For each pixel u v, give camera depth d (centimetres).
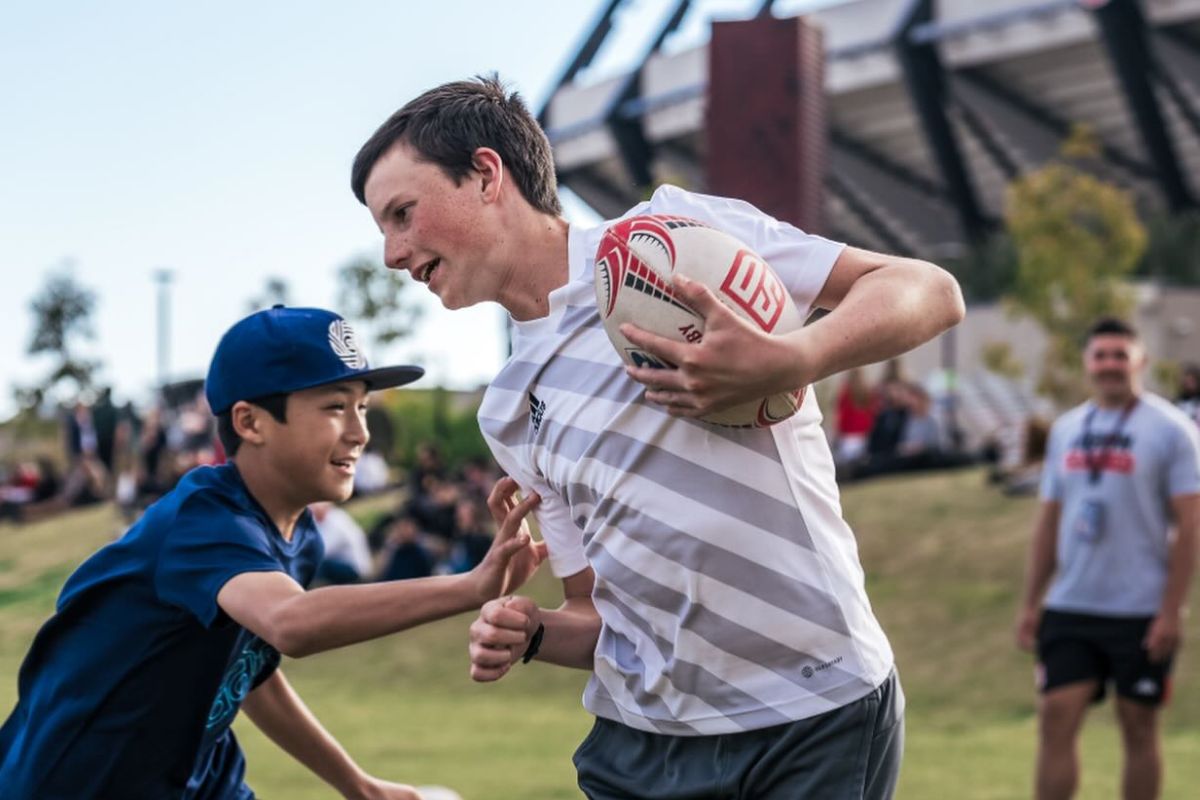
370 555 1503
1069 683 575
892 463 1614
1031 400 2767
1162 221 3572
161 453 2003
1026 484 1432
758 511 249
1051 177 2623
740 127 1125
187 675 293
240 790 332
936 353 3164
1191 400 1005
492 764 770
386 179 257
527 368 264
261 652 312
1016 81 4231
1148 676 567
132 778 296
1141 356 588
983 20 3966
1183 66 3866
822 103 1141
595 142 4738
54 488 2408
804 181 1119
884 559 1342
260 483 294
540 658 287
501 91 263
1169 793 661
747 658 256
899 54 4112
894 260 235
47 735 294
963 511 1419
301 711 336
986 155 4556
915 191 4888
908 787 684
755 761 260
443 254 257
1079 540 579
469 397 2989
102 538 2011
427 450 1648
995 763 763
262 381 286
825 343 208
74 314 3975
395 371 297
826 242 244
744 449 248
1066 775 574
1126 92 3900
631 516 254
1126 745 580
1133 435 575
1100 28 3759
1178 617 564
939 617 1175
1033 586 618
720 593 251
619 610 271
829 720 255
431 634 1338
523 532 268
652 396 213
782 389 207
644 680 268
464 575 264
